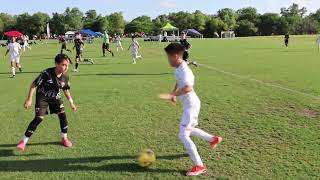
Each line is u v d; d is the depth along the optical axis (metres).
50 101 7.62
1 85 16.38
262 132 8.39
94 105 11.48
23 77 19.16
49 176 6.43
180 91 6.27
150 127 8.99
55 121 9.61
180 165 6.77
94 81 16.77
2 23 145.88
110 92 13.70
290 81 15.41
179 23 146.88
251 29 145.88
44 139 8.27
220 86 14.38
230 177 6.25
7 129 9.12
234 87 14.07
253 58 28.17
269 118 9.44
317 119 9.26
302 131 8.36
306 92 12.75
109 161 7.00
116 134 8.52
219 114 9.95
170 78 17.33
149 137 8.25
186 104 6.48
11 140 8.26
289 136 8.07
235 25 147.88
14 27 146.50
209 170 6.53
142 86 15.00
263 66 21.78
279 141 7.81
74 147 7.75
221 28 144.12
